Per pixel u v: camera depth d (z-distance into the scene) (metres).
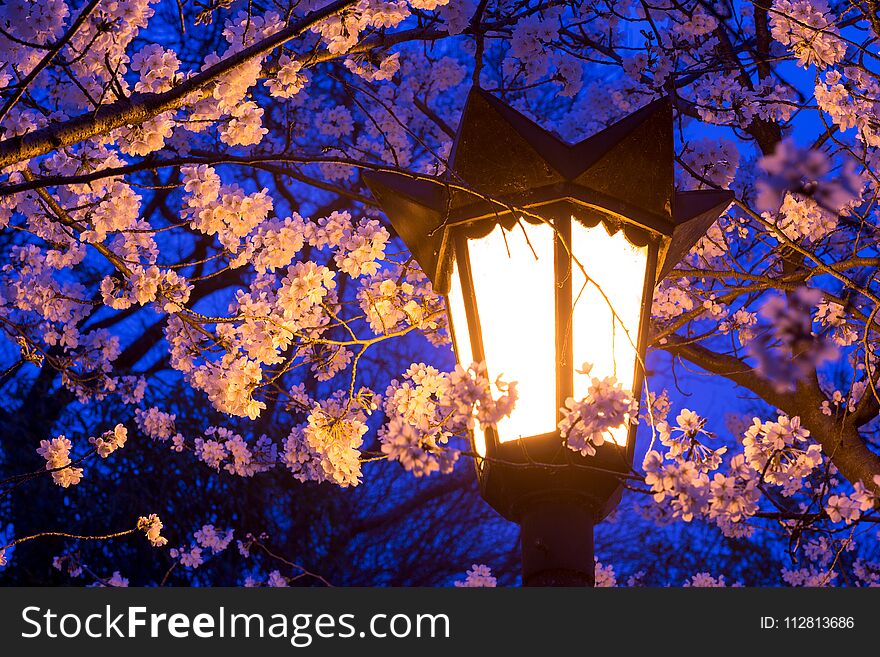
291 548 10.29
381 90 6.56
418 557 11.11
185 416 9.85
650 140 2.50
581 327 2.41
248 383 3.23
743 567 10.37
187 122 3.08
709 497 2.29
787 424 2.70
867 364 3.40
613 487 2.31
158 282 3.49
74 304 4.61
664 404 2.97
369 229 3.40
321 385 10.91
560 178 2.47
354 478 2.90
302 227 3.43
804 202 3.50
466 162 2.54
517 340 2.42
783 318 2.60
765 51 5.06
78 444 9.65
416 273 3.62
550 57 5.31
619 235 2.51
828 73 3.50
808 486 4.24
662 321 4.53
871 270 4.97
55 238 4.21
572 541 2.26
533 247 2.46
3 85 3.26
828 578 3.92
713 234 4.44
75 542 9.27
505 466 2.31
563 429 2.21
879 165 3.94
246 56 2.81
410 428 2.14
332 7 2.85
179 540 9.70
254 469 5.09
